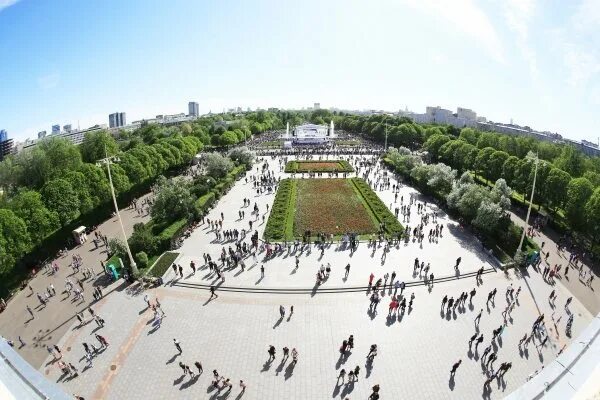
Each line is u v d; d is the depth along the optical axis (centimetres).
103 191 6800
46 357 3309
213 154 8981
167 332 3550
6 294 4406
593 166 8000
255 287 4262
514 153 10219
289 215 6669
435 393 2836
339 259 4950
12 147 15400
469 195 5988
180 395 2834
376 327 3591
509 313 3819
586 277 4600
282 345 3356
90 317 3847
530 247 5116
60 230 6106
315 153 14038
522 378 2986
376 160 12319
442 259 4975
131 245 4912
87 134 10019
